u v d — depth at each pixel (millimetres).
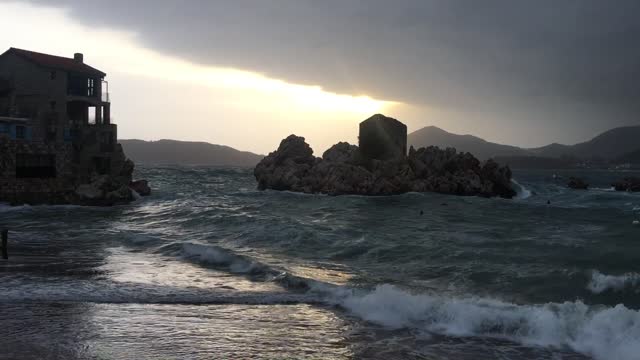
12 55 71625
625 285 20312
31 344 14945
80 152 70062
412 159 82500
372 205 63250
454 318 17328
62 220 50906
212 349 14898
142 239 35656
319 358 14352
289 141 95375
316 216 52031
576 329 15609
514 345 15328
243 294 21156
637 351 14008
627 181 100750
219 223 43406
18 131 65188
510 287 21203
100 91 75500
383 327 17141
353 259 28812
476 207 61250
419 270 25344
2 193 59375
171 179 137875
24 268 26156
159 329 16625
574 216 52188
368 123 83688
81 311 18484
